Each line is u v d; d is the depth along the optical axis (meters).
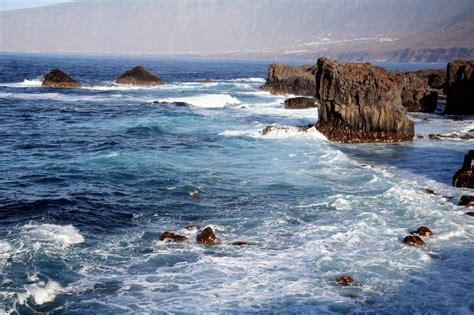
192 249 17.44
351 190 24.72
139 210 21.45
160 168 28.06
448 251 17.61
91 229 19.12
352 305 13.90
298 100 59.94
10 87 78.06
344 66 39.56
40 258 16.03
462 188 25.98
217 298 14.16
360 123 39.31
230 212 21.39
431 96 59.22
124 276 15.34
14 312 12.98
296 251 17.41
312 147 34.69
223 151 33.47
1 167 27.97
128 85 86.69
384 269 16.11
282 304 13.88
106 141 37.19
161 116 51.47
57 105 59.19
